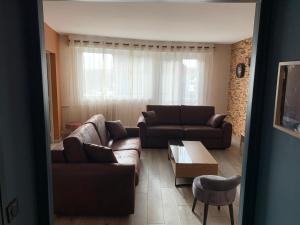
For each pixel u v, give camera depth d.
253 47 1.52
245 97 5.78
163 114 5.62
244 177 1.62
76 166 2.54
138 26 4.61
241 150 5.06
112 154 2.62
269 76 1.43
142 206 2.90
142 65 6.39
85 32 5.46
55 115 5.59
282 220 1.28
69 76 6.06
